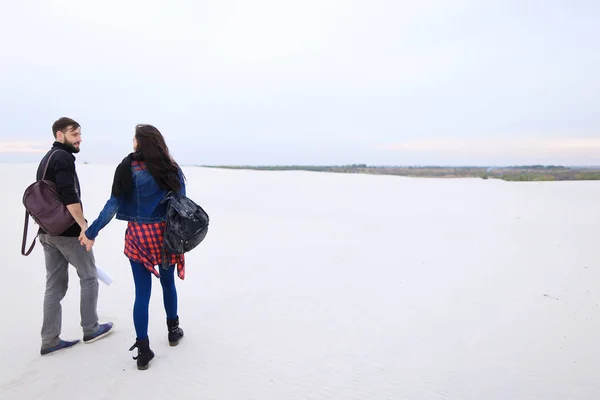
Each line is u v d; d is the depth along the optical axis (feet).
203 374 9.27
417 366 9.70
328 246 21.84
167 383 8.87
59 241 9.70
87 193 42.09
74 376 9.08
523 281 15.74
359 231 26.16
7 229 25.46
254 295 14.42
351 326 11.86
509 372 9.43
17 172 54.49
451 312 12.84
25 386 8.68
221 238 23.88
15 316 12.42
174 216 9.09
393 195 46.85
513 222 29.71
